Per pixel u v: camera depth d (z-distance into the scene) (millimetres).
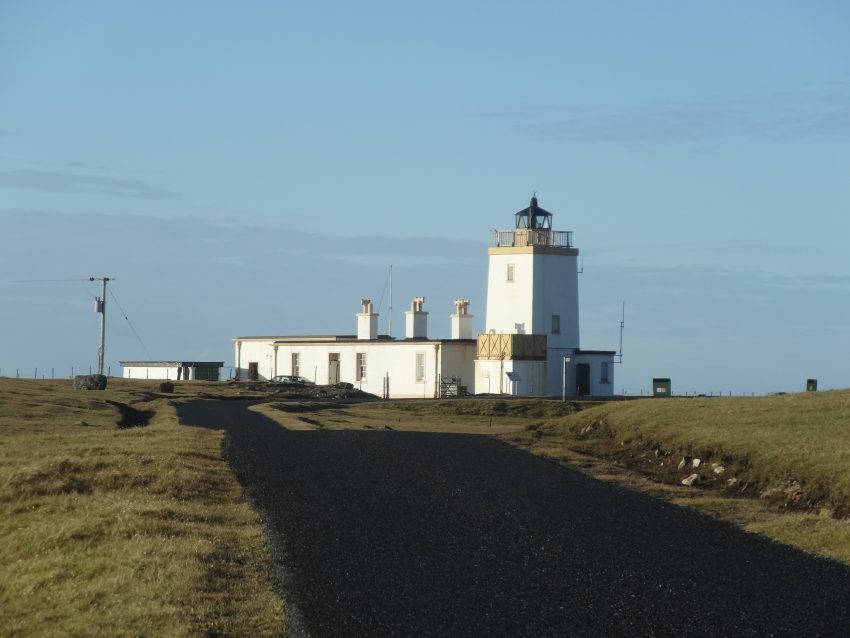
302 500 29062
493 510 28328
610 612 18891
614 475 35312
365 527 25641
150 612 17984
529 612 18797
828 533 25156
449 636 17375
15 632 18297
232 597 19141
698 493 32062
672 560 22891
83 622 17953
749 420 40219
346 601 19203
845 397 44031
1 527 26625
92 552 22672
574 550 23703
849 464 30359
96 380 74000
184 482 30453
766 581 21188
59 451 35969
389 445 41812
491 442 43656
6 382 72125
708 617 18688
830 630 18125
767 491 31078
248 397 74938
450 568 21781
